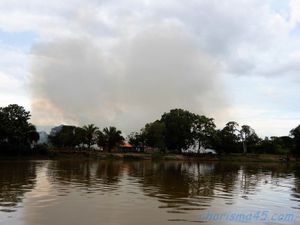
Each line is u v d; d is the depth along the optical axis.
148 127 175.88
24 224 21.70
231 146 177.88
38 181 45.38
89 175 57.28
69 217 23.86
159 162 124.38
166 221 23.52
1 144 119.62
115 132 172.38
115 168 79.44
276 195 37.72
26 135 131.88
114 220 23.41
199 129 179.00
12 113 129.00
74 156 140.62
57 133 182.88
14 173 58.66
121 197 32.75
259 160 159.12
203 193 37.44
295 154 174.00
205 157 163.50
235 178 59.38
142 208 27.48
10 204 27.62
